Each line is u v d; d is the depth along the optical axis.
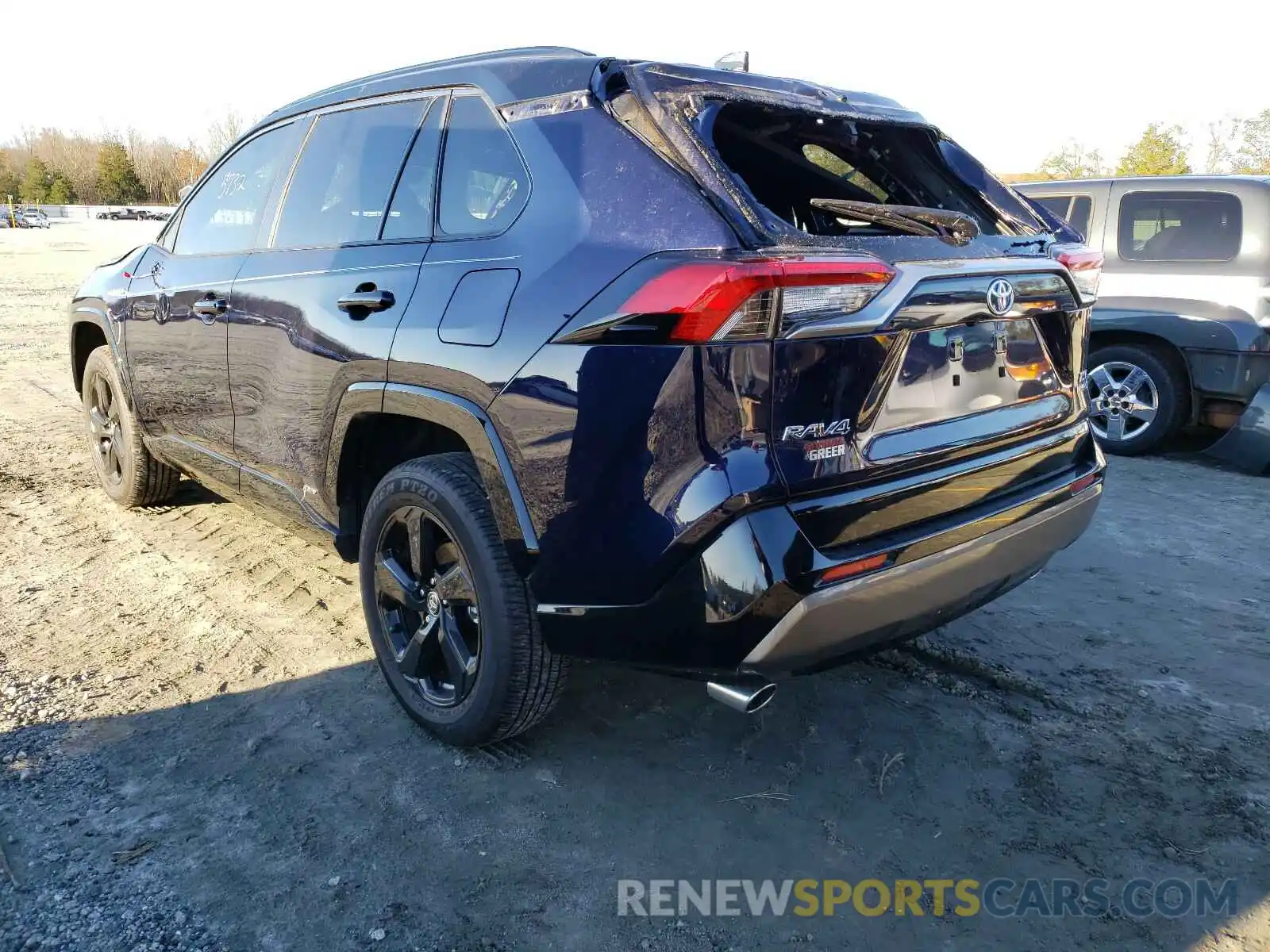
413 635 2.67
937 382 2.23
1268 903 2.08
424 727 2.66
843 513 2.01
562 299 2.07
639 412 1.95
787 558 1.91
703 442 1.90
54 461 5.49
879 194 3.04
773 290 1.83
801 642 1.98
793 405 1.92
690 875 2.15
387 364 2.48
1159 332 5.91
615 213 2.08
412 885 2.09
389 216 2.71
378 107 2.89
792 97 2.45
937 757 2.63
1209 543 4.43
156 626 3.34
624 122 2.16
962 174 2.87
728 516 1.90
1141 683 3.05
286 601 3.58
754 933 1.98
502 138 2.41
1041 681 3.05
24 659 3.06
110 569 3.86
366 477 2.90
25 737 2.61
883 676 3.09
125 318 4.00
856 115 2.59
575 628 2.15
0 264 23.95
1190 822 2.35
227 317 3.24
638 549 1.99
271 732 2.67
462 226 2.46
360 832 2.25
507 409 2.16
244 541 4.22
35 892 2.02
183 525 4.42
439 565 2.57
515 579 2.29
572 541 2.09
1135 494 5.28
